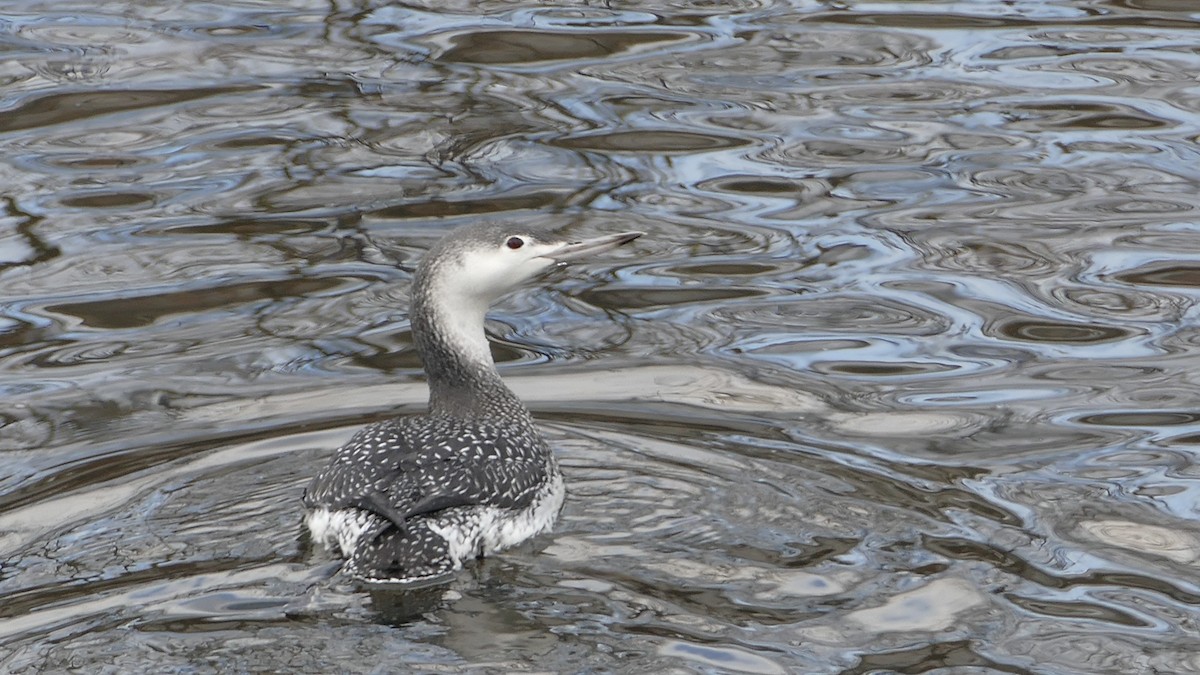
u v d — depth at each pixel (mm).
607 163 16469
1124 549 9711
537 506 9758
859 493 10438
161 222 15086
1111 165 16219
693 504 10211
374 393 12109
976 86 18438
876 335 13078
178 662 8203
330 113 17672
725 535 9750
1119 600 9086
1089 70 18859
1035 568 9445
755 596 9016
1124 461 10930
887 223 15094
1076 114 17547
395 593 8914
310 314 13492
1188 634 8742
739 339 13078
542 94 18266
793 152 16734
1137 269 14062
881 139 17016
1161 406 11750
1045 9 21312
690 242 14781
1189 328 12992
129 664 8195
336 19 20906
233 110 17781
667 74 18875
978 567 9422
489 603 8812
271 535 9656
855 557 9523
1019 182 15938
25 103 17891
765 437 11344
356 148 16781
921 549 9648
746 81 18656
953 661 8422
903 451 11117
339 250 14562
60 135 17078
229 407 11859
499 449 9805
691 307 13680
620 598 8953
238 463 10844
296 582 9031
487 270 10953
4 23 20547
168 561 9359
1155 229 14805
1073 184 15828
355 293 13789
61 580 9125
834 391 12133
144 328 13195
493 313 13719
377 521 9164
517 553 9453
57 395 12031
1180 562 9547
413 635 8484
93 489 10438
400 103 17984
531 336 13234
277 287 13906
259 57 19422
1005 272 14094
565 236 14617
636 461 10914
